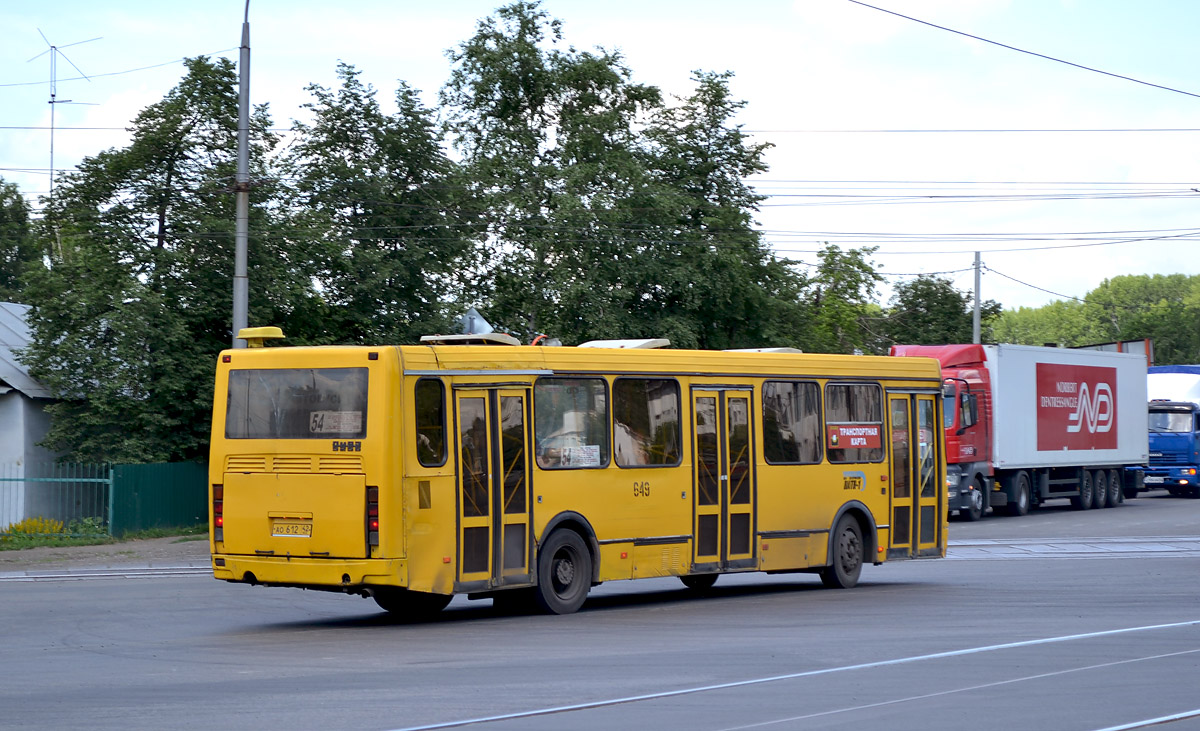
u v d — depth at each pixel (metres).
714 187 48.03
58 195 31.75
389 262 35.22
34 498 29.88
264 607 15.95
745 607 15.57
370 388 13.28
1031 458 36.41
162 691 9.34
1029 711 8.52
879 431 18.72
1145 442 42.75
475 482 13.92
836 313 65.75
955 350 34.97
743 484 16.73
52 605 16.03
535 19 46.19
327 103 36.28
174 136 31.75
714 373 16.55
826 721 8.17
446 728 7.95
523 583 14.33
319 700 8.94
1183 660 10.88
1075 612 14.75
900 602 16.05
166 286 31.25
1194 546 25.53
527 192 42.56
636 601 16.64
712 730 7.88
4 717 8.30
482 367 14.14
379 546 13.06
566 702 8.87
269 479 13.66
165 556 24.58
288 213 34.00
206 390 31.03
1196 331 109.56
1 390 30.59
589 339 41.75
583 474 14.98
